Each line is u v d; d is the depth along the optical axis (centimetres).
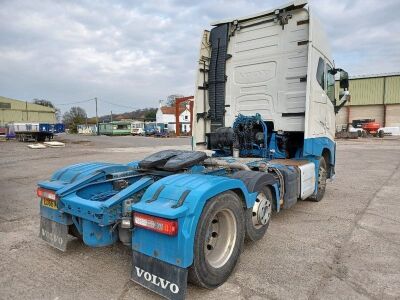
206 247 303
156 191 312
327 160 728
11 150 2170
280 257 390
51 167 1262
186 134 6119
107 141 3572
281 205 491
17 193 768
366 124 3838
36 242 439
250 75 660
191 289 315
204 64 709
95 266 366
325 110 670
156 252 285
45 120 7056
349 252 404
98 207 314
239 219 351
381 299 296
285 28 612
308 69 570
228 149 632
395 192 757
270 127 641
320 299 296
